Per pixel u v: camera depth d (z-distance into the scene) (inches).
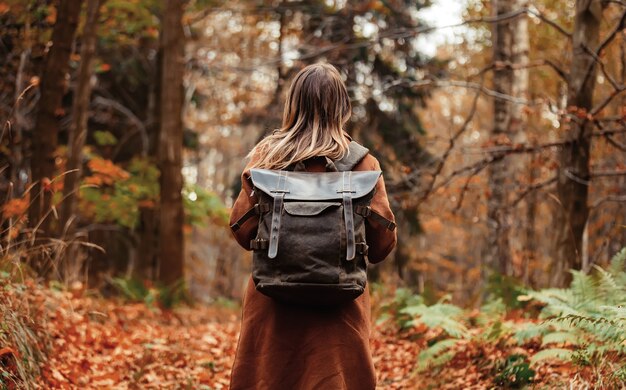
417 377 236.1
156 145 687.1
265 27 917.2
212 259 1343.5
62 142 714.8
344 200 112.2
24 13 434.9
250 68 699.4
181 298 475.5
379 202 116.6
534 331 197.2
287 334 118.0
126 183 623.8
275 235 110.4
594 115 315.9
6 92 475.2
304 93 122.6
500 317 243.4
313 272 108.9
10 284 209.6
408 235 711.1
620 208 565.0
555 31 667.4
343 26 661.9
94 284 583.5
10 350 170.7
